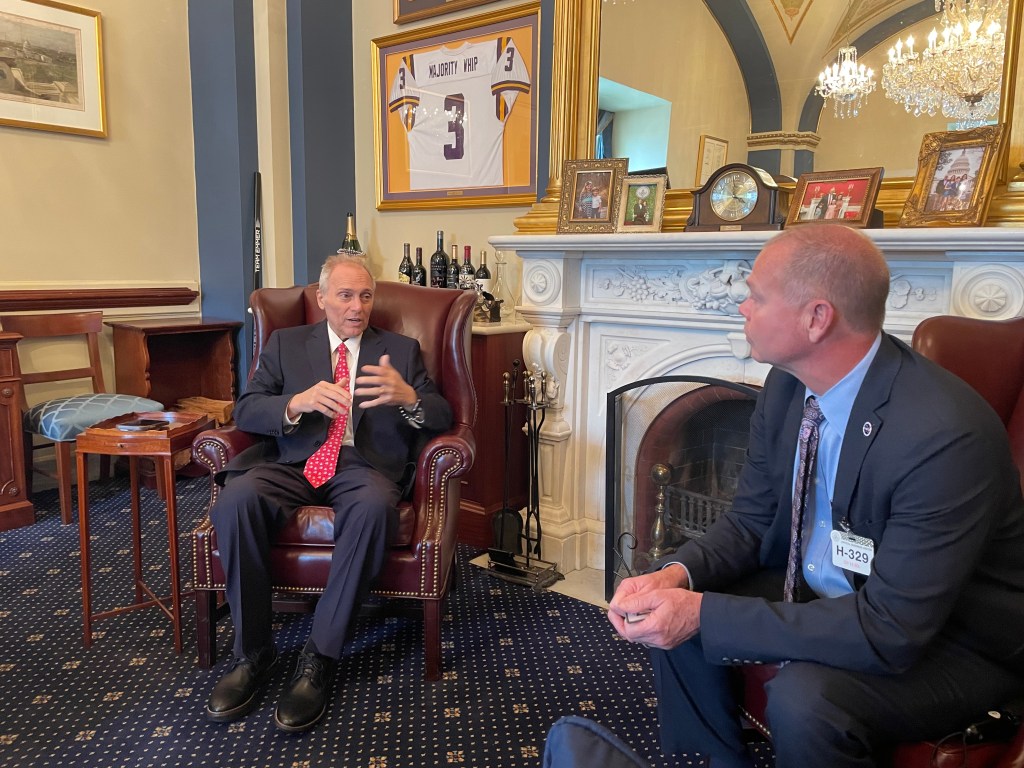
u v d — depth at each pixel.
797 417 1.41
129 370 3.61
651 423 2.55
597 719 1.87
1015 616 1.20
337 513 1.91
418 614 2.24
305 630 2.31
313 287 2.56
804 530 1.39
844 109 2.19
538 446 2.81
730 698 1.39
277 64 3.71
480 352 2.91
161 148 3.90
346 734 1.79
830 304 1.19
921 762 1.12
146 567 2.71
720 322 2.33
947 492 1.11
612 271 2.58
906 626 1.11
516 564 2.73
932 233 1.81
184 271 4.06
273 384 2.29
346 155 3.90
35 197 3.47
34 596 2.47
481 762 1.70
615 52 2.64
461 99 3.40
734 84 2.38
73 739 1.75
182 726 1.81
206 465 2.17
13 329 3.23
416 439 2.32
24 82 3.37
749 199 2.24
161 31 3.83
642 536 2.63
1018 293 1.78
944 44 2.01
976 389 1.50
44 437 3.37
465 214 3.49
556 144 2.79
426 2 3.46
